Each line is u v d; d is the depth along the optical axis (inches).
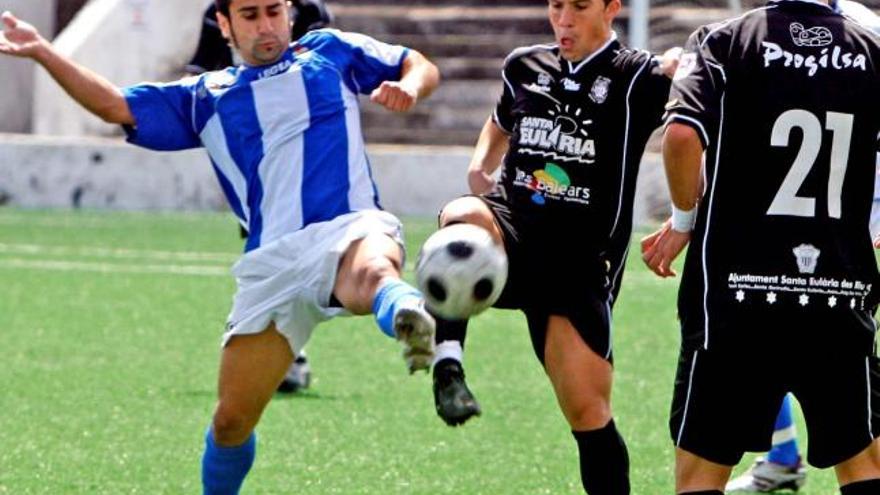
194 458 781.9
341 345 1136.2
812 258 519.2
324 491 719.7
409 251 1600.6
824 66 520.1
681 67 526.0
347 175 583.5
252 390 584.4
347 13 2405.3
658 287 1424.7
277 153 581.6
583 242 601.3
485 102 2289.6
